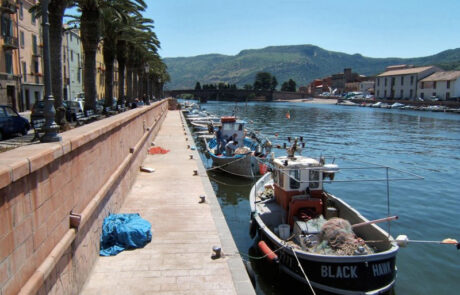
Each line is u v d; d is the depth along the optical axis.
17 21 40.84
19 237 4.61
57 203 5.98
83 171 7.61
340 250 9.06
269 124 57.03
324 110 94.19
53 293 5.62
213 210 11.83
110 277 7.60
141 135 20.30
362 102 119.75
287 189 11.49
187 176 16.62
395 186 19.77
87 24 20.06
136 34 31.14
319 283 8.78
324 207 11.35
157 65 65.62
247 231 13.55
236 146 23.56
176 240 9.47
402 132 47.19
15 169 4.41
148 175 16.84
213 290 7.20
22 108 42.44
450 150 32.72
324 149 33.09
